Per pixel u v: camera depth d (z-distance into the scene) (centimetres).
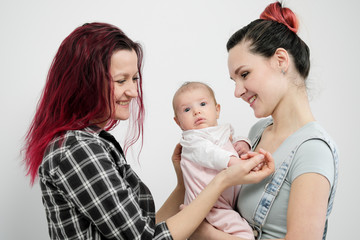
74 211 101
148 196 116
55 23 187
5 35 180
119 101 112
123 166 110
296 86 118
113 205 97
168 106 203
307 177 99
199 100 142
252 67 116
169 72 203
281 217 108
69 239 102
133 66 111
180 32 203
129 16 198
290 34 119
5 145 177
